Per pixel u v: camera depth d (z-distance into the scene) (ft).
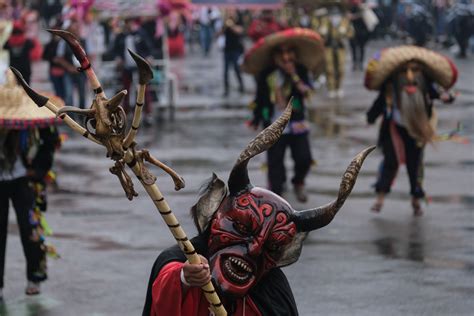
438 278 33.35
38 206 31.83
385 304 30.48
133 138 14.90
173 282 16.26
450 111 80.79
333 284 32.60
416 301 30.78
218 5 84.12
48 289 32.55
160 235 39.88
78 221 42.60
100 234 40.16
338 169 55.26
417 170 43.32
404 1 174.40
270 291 17.08
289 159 59.11
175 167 55.77
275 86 46.16
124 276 33.94
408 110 42.68
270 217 16.51
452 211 44.34
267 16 82.94
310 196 47.75
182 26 155.33
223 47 98.73
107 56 80.59
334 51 93.97
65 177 53.72
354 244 38.19
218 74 121.39
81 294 31.94
